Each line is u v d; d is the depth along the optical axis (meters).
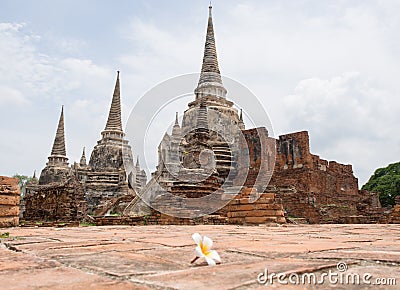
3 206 10.41
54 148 57.81
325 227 12.23
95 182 40.16
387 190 52.28
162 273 2.69
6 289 2.22
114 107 53.62
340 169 42.00
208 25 42.94
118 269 2.88
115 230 9.02
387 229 10.64
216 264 3.08
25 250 4.17
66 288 2.24
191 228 10.28
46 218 27.83
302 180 36.06
